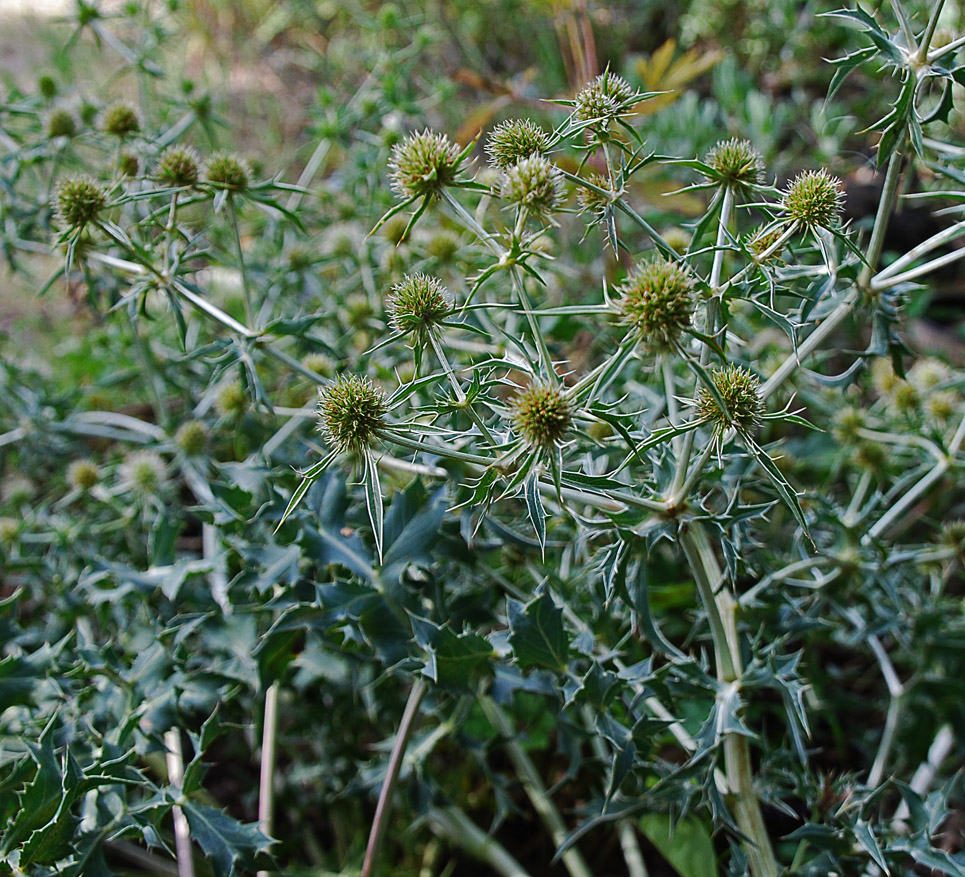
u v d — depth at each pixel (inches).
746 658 12.8
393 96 18.8
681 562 16.5
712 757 11.9
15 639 14.7
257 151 28.7
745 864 12.3
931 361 17.3
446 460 14.0
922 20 19.5
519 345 12.2
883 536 16.5
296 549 13.6
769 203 11.7
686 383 14.3
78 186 13.2
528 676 13.3
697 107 26.4
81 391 19.1
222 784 16.9
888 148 11.5
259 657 13.1
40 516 17.1
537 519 10.6
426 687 13.3
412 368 14.4
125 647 15.0
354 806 15.9
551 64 29.6
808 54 28.9
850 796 12.6
